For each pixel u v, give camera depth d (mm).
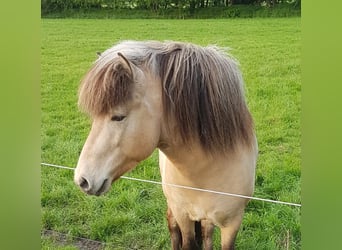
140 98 1931
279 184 2625
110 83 1891
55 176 3260
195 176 2109
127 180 2982
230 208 2158
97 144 1948
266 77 2746
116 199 2975
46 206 3189
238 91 2072
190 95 1982
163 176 2270
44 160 3352
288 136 2648
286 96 2684
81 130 3338
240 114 2080
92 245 2912
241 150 2113
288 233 2520
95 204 3041
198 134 2025
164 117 1992
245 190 2170
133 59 1972
